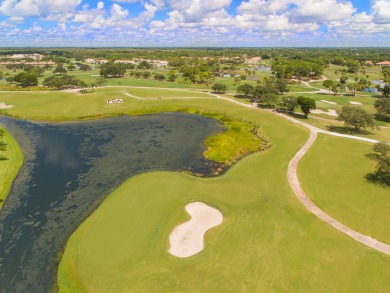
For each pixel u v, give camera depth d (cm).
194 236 4122
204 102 12912
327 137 8219
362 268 3506
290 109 10856
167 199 5078
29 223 4591
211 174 6238
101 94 14350
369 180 5688
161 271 3494
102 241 4066
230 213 4647
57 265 3722
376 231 4209
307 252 3772
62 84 15538
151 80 19675
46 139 8481
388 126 9525
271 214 4625
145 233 4197
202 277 3397
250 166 6550
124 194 5259
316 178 5841
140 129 9431
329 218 4531
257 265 3559
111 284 3338
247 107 12000
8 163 6662
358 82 17250
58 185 5778
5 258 3853
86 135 8838
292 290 3209
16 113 11181
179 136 8744
